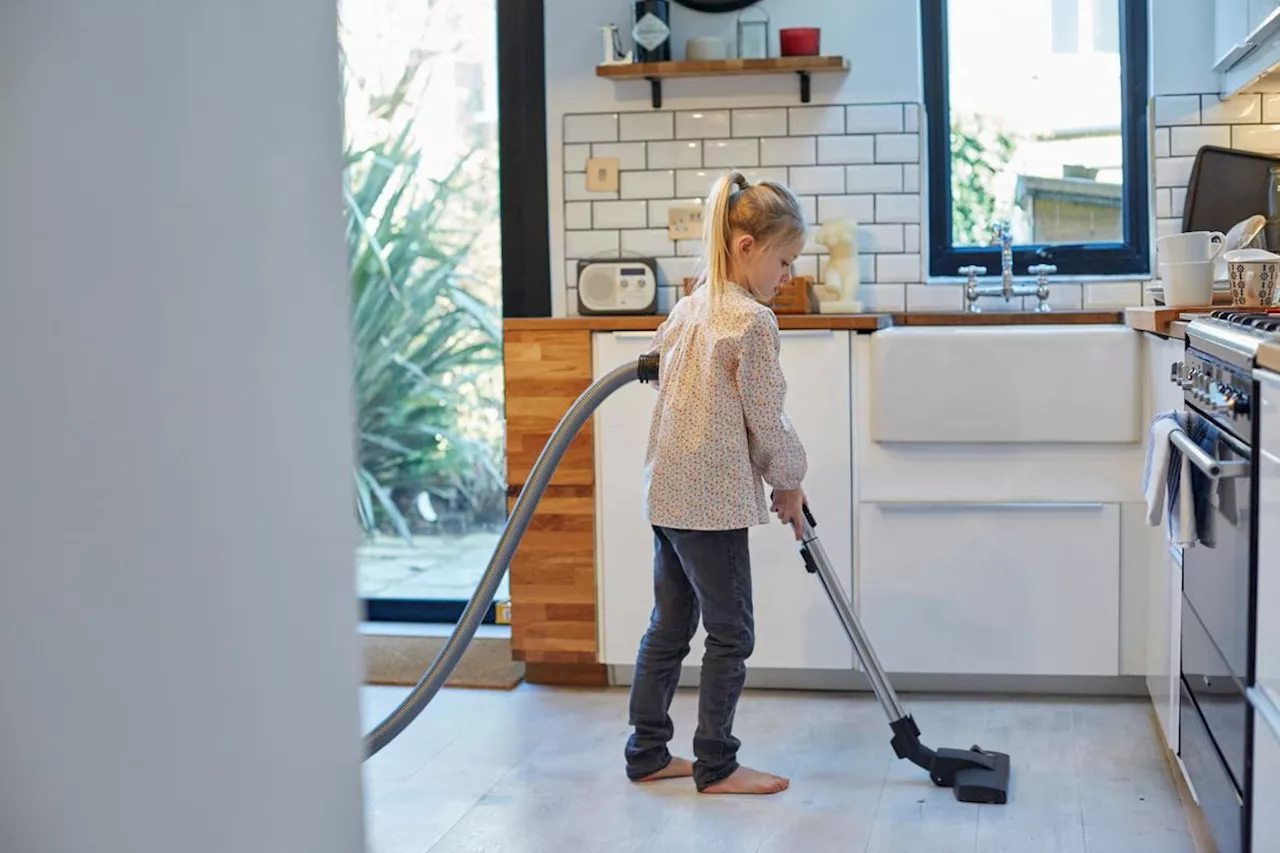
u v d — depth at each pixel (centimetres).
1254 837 181
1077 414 313
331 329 101
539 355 340
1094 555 318
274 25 92
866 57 366
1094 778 271
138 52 78
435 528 413
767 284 264
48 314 72
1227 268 302
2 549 69
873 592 328
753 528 332
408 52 402
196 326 83
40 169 71
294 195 95
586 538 344
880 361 319
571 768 288
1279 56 286
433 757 298
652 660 275
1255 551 179
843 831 247
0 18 68
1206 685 217
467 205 404
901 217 367
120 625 77
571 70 375
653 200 374
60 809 73
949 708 322
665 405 261
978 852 235
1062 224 374
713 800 265
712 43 363
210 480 85
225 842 87
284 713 94
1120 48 366
